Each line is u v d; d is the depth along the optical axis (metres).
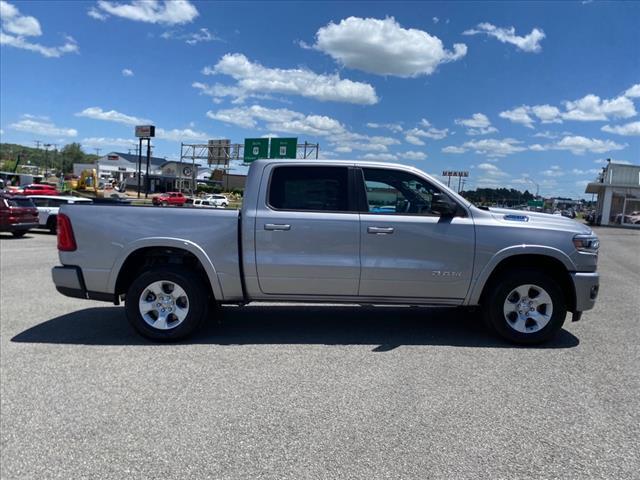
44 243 17.78
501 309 5.54
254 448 3.34
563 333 6.21
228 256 5.54
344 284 5.56
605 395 4.24
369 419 3.75
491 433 3.55
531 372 4.75
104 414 3.82
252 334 5.95
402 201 5.66
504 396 4.18
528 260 5.77
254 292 5.63
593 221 49.53
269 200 5.59
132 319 5.57
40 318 6.73
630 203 46.28
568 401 4.10
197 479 3.00
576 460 3.22
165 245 5.53
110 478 3.02
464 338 5.83
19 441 3.44
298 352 5.27
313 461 3.19
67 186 76.19
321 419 3.75
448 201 5.60
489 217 5.60
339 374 4.64
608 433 3.58
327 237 5.50
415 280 5.54
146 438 3.47
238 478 3.02
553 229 5.54
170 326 5.59
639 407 4.02
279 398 4.11
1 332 6.04
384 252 5.51
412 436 3.51
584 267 5.54
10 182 82.06
